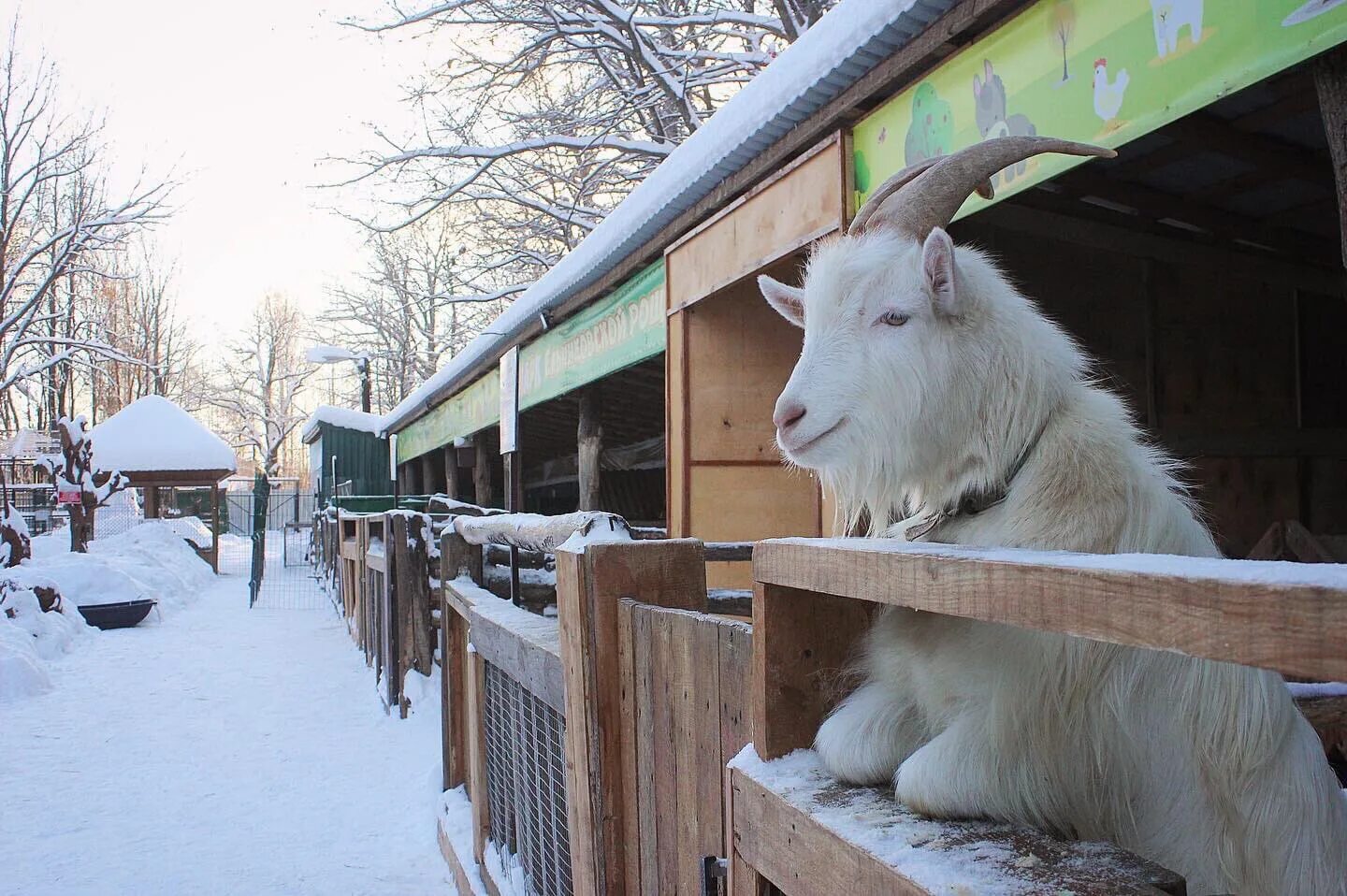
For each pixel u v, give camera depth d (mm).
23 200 26109
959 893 976
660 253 6297
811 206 4410
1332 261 6410
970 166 1880
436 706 6918
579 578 2260
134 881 4258
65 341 27219
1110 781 1391
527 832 3119
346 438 25625
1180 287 6254
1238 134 4508
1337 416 6863
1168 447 6117
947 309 1682
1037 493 1537
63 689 8648
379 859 4473
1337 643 634
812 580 1341
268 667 9656
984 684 1349
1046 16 3131
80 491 17312
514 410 9086
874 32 3576
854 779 1394
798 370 1863
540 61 14938
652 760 2027
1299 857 1384
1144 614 792
